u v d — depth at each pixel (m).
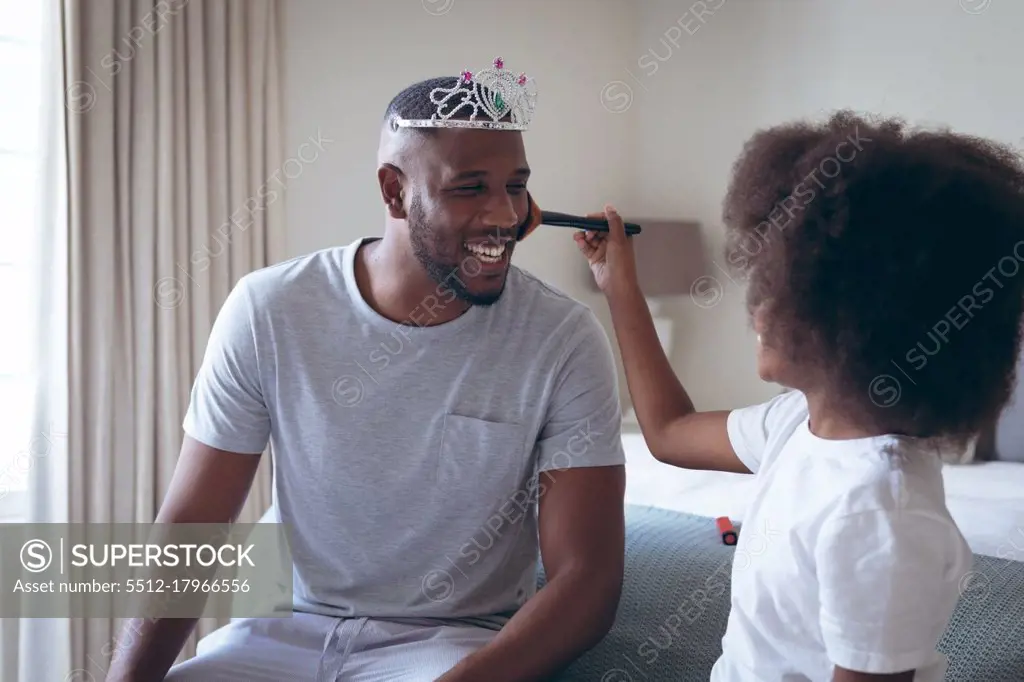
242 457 1.41
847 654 0.77
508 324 1.38
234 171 2.77
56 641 2.49
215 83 2.72
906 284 0.78
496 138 1.28
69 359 2.51
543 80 3.38
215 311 2.77
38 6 2.53
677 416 1.20
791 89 3.05
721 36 3.24
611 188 3.52
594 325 1.42
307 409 1.37
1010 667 1.24
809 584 0.84
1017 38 2.51
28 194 2.54
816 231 0.81
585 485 1.35
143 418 2.63
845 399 0.83
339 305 1.38
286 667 1.29
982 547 1.71
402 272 1.35
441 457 1.35
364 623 1.34
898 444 0.84
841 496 0.82
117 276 2.61
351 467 1.36
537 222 1.34
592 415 1.37
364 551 1.38
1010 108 2.53
